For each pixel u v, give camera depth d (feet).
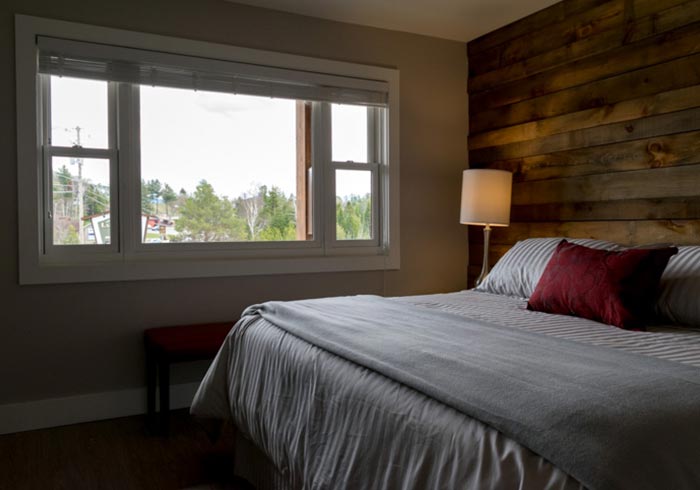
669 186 9.04
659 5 9.16
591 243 8.96
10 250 9.44
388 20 12.05
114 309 10.23
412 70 12.91
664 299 7.14
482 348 5.20
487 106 13.00
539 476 3.28
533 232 11.74
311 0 10.94
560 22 11.02
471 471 3.58
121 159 10.29
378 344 5.48
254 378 6.94
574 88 10.74
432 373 4.52
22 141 9.39
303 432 5.50
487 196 11.30
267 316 7.55
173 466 8.20
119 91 10.26
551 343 5.39
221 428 8.14
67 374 9.93
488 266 12.99
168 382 9.21
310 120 12.13
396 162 12.72
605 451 3.17
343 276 12.32
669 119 9.04
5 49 9.30
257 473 7.16
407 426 4.24
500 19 12.02
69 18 9.71
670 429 3.40
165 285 10.62
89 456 8.54
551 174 11.27
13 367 9.53
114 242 10.34
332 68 11.92
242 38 11.10
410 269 13.04
